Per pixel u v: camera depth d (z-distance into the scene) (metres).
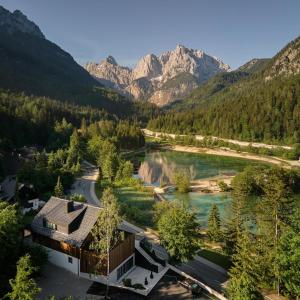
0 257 38.66
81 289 41.44
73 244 44.25
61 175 97.06
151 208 89.75
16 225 41.41
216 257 57.03
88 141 169.00
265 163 180.38
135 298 40.69
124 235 48.19
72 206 48.69
